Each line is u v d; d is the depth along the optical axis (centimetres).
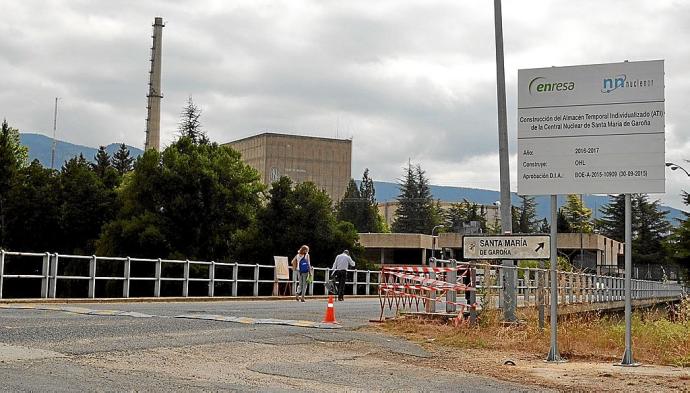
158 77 10475
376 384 1152
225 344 1473
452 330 1930
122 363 1182
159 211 5912
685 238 6762
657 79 1518
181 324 1758
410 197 13588
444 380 1230
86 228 6322
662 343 1869
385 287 2286
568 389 1198
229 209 6034
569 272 3042
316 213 5988
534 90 1592
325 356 1427
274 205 5953
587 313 2908
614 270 7894
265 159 15100
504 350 1697
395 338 1775
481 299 2205
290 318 2080
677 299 6525
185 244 5850
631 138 1529
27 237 6256
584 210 10700
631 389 1204
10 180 6381
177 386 1019
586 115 1559
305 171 15425
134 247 5684
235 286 3453
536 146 1588
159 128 10431
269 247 5812
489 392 1131
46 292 2611
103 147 11425
